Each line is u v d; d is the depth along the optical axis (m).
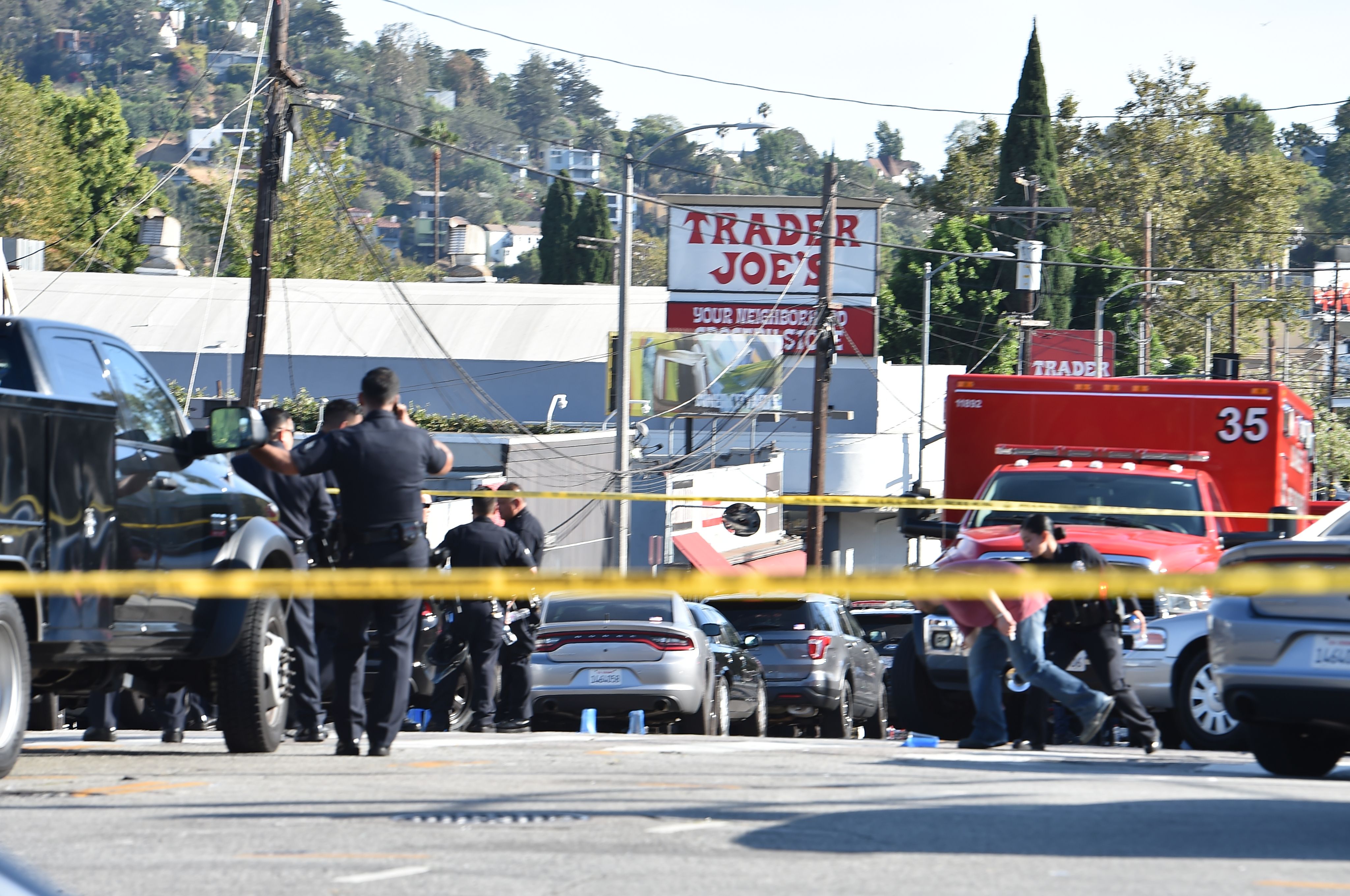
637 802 25.67
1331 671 31.06
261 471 40.47
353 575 26.69
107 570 29.06
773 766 32.50
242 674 33.72
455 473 134.88
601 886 18.59
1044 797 26.97
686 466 185.62
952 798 26.66
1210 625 33.47
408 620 33.28
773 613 69.75
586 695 57.41
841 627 72.69
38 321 29.70
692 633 58.72
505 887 18.47
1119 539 49.56
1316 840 22.55
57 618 27.72
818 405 124.44
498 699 53.31
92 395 30.27
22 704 26.83
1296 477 69.38
